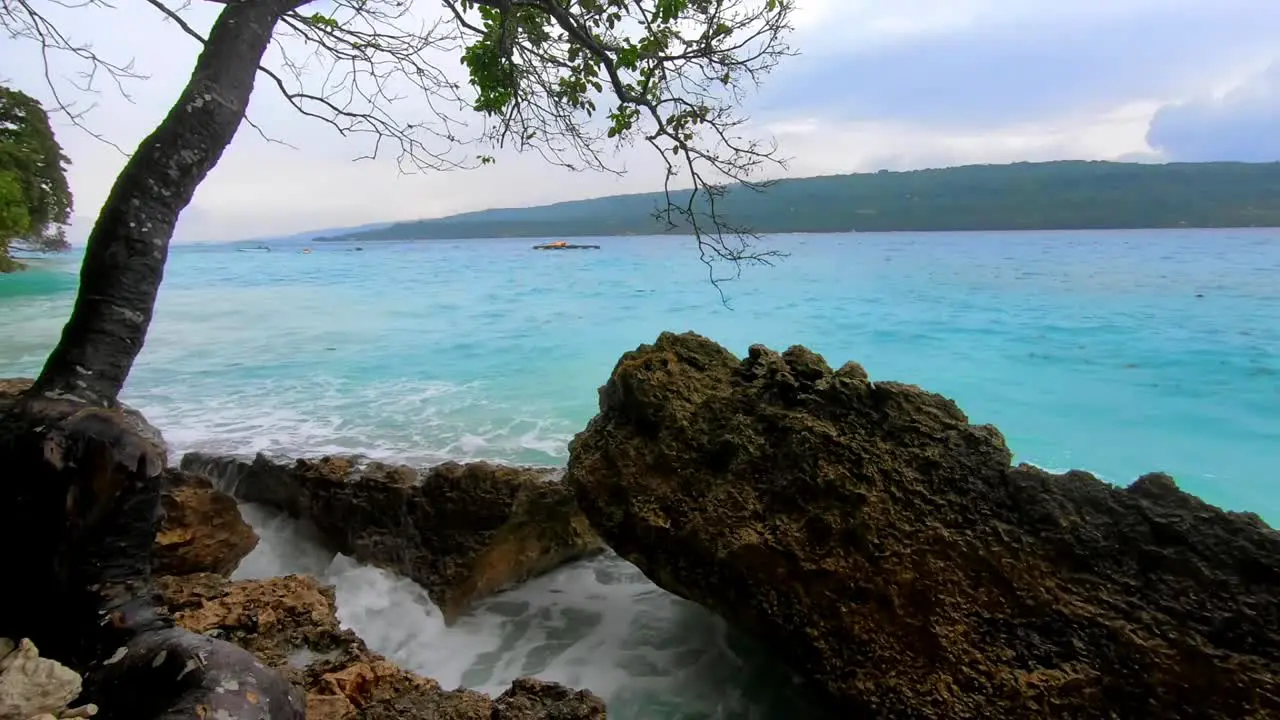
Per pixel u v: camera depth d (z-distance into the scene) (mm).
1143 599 3615
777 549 4219
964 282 28000
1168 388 12812
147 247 2719
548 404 11906
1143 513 3775
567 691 3635
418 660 4949
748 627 4453
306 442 9812
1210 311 19594
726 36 4910
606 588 5840
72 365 2643
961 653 3721
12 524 2455
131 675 2248
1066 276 29344
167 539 4668
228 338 17969
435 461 9094
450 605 5398
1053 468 9562
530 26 5086
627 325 20000
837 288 27188
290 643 3885
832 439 4371
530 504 5770
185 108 2787
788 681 4723
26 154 26516
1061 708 3480
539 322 20656
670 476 4754
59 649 2520
